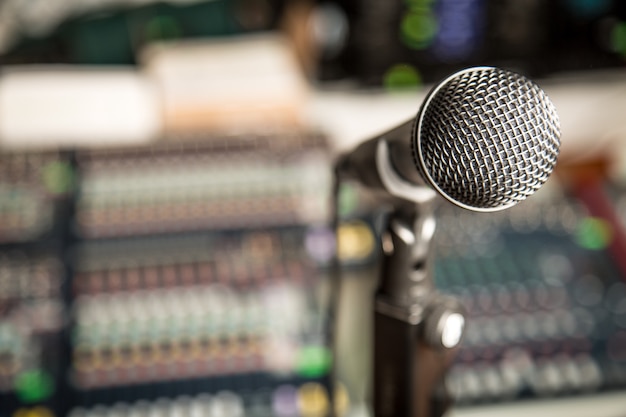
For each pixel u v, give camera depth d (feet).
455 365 2.61
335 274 2.10
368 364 2.63
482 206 1.58
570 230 2.94
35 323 2.56
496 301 2.72
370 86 3.32
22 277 2.63
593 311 2.73
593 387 2.62
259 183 2.90
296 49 3.49
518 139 1.54
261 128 3.10
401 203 1.77
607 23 3.36
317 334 2.60
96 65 3.46
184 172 2.92
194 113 3.22
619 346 2.67
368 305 2.77
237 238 2.79
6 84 3.22
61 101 3.21
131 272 2.68
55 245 2.71
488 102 1.54
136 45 3.50
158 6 3.54
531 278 2.79
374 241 2.81
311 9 3.21
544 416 2.60
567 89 3.45
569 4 3.31
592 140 3.54
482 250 2.86
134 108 3.24
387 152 1.72
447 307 1.83
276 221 2.82
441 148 1.54
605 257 2.87
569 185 3.12
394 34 3.24
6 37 3.44
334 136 3.16
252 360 2.55
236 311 2.62
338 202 1.91
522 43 3.32
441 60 3.31
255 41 3.54
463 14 3.24
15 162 2.91
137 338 2.56
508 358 2.63
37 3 3.46
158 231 2.78
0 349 2.51
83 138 3.24
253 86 3.24
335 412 2.22
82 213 2.79
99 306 2.60
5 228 2.73
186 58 3.38
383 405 1.91
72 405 2.46
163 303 2.62
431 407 1.91
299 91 3.27
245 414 2.49
